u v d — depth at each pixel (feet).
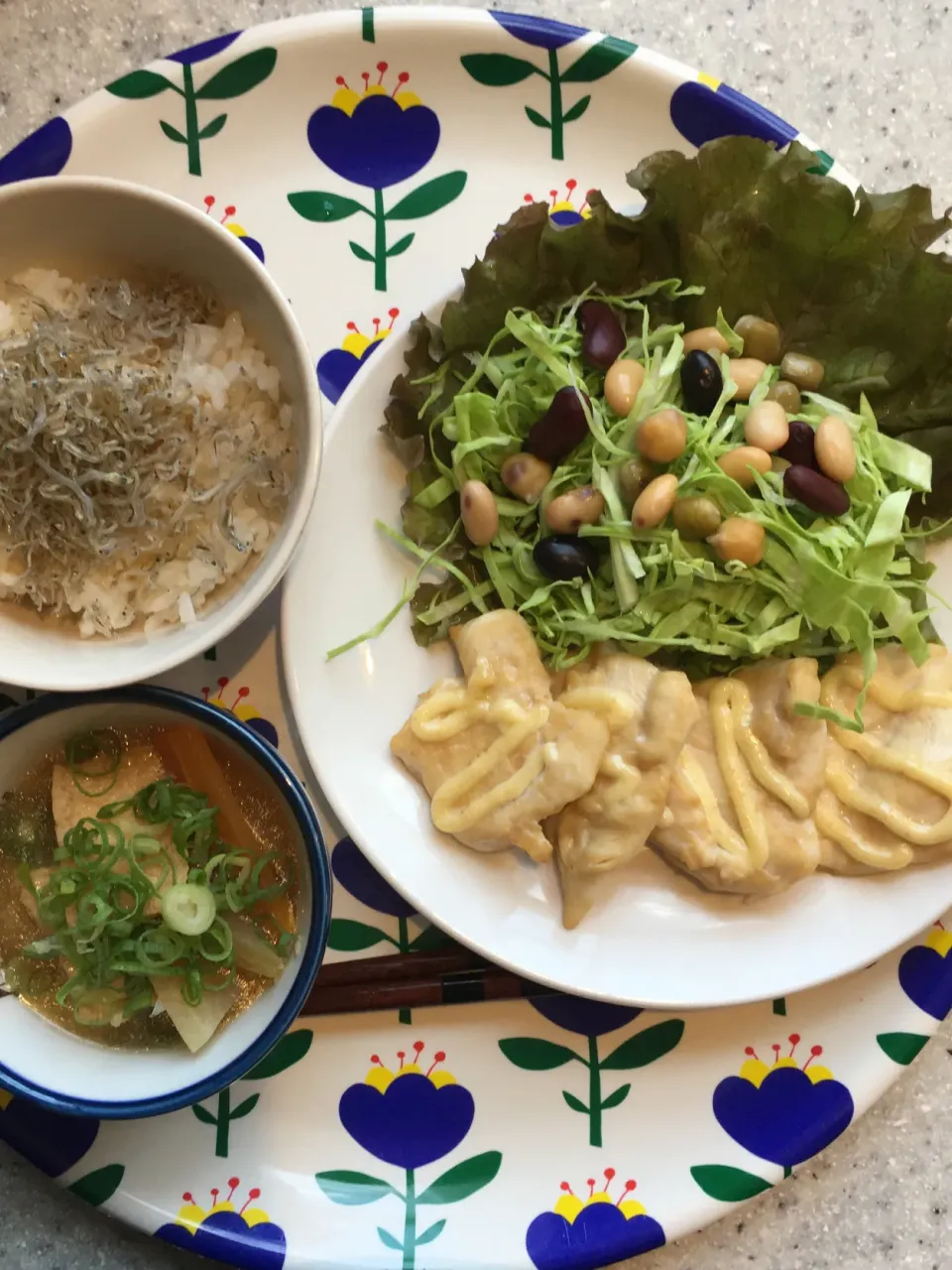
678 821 1.02
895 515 1.02
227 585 0.96
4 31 1.13
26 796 1.02
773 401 1.03
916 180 1.21
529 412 1.05
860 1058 1.06
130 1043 0.97
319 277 1.09
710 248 1.03
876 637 1.06
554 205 1.11
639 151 1.12
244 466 0.95
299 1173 1.01
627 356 1.06
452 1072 1.04
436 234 1.10
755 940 1.04
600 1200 1.02
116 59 1.14
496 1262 1.00
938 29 1.23
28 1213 1.08
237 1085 1.02
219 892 0.98
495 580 1.05
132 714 0.98
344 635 1.03
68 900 0.97
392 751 1.03
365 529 1.04
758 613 1.05
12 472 0.91
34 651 0.92
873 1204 1.13
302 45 1.07
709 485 1.02
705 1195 1.02
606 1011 1.06
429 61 1.09
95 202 0.89
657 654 1.08
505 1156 1.03
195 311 0.97
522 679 1.03
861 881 1.07
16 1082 0.90
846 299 1.06
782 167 1.01
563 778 0.99
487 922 1.01
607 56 1.09
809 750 1.04
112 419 0.91
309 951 0.92
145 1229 0.98
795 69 1.22
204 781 1.00
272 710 1.05
